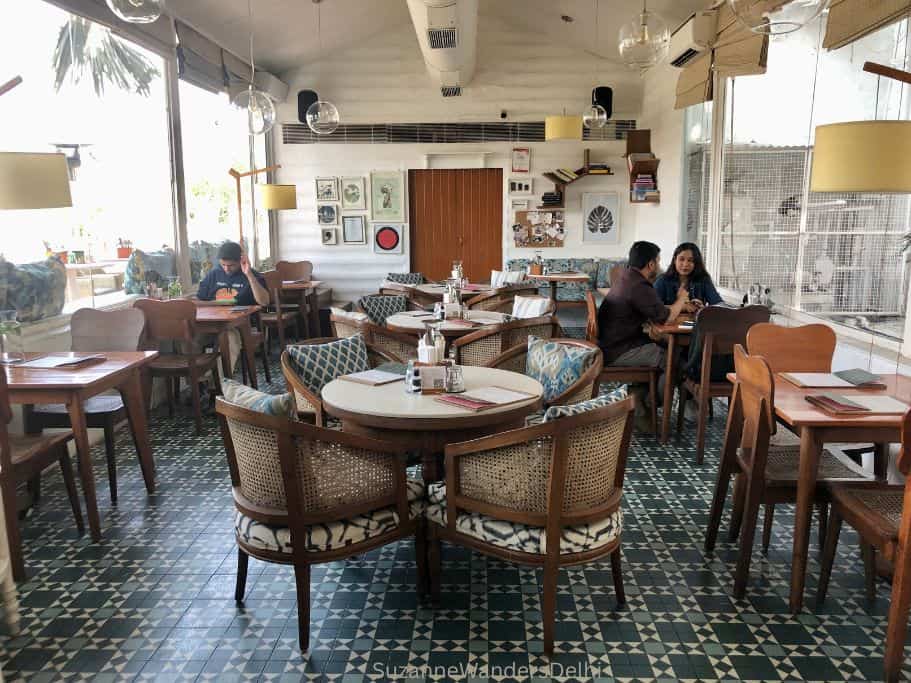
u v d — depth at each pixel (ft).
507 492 7.64
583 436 7.34
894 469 11.01
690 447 14.71
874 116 12.05
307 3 23.13
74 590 9.14
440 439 8.94
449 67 23.75
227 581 9.37
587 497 7.65
